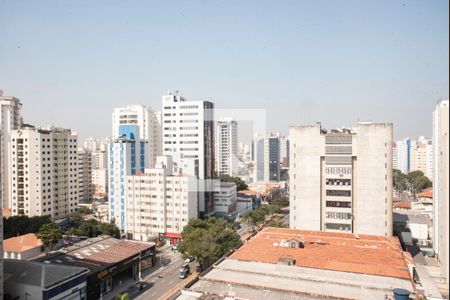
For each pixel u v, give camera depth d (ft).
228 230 320.29
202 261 289.33
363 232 305.73
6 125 472.44
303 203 322.96
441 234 287.28
